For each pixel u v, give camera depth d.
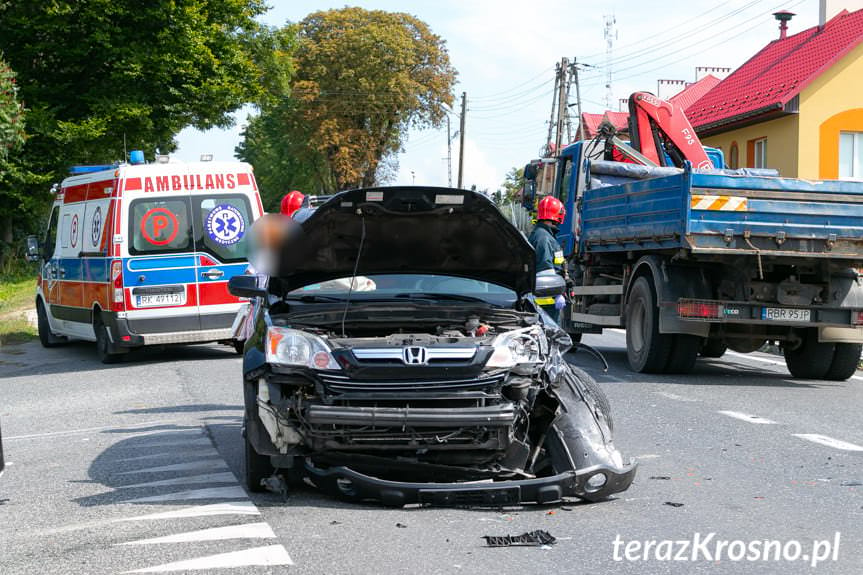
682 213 12.39
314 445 5.99
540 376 6.31
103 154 40.88
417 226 6.72
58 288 18.09
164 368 15.11
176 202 15.66
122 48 37.44
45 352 18.64
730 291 13.10
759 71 35.16
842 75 29.34
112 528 5.88
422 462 6.03
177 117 40.16
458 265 7.21
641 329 13.90
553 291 7.49
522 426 6.32
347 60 69.88
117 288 15.33
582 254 16.31
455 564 5.02
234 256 15.89
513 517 5.91
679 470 7.38
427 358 5.93
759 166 32.38
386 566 4.99
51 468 7.91
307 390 6.14
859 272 13.06
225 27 43.22
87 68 38.91
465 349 5.98
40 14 36.72
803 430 9.24
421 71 72.12
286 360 6.01
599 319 15.54
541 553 5.22
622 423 9.52
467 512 6.01
